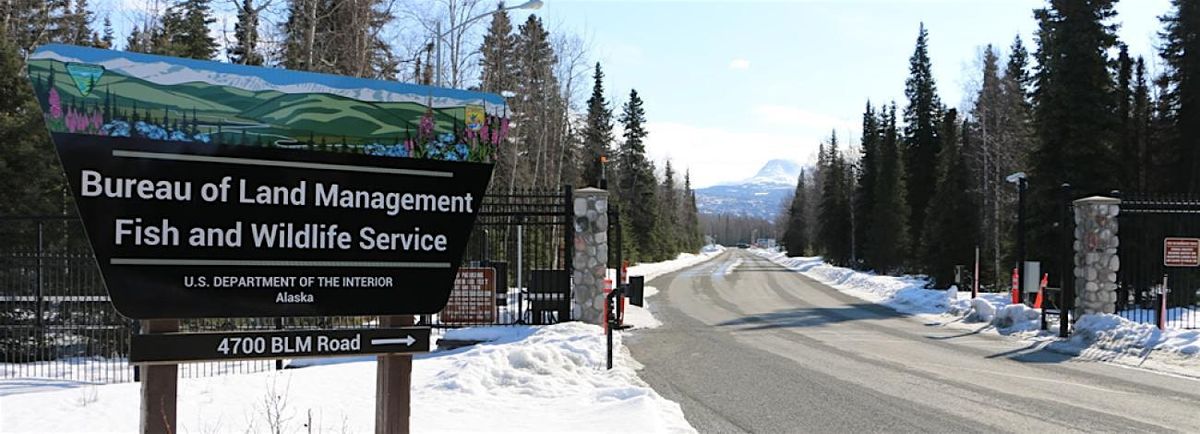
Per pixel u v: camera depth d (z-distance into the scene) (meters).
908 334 18.09
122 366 13.93
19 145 19.11
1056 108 26.98
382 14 25.80
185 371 12.40
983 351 15.12
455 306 16.55
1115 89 27.41
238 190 4.62
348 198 4.88
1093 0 27.00
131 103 4.39
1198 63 33.66
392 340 4.92
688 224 126.56
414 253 5.03
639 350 14.90
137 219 4.39
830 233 75.12
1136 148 38.62
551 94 40.47
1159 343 14.43
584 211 17.42
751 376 11.87
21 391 9.65
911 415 9.03
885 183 53.94
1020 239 21.22
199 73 4.54
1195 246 16.03
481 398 9.35
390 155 4.98
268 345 4.62
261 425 7.34
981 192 45.09
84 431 7.25
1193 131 33.72
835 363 13.29
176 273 4.46
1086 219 17.30
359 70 23.97
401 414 4.97
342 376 10.58
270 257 4.68
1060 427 8.45
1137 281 19.05
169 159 4.46
